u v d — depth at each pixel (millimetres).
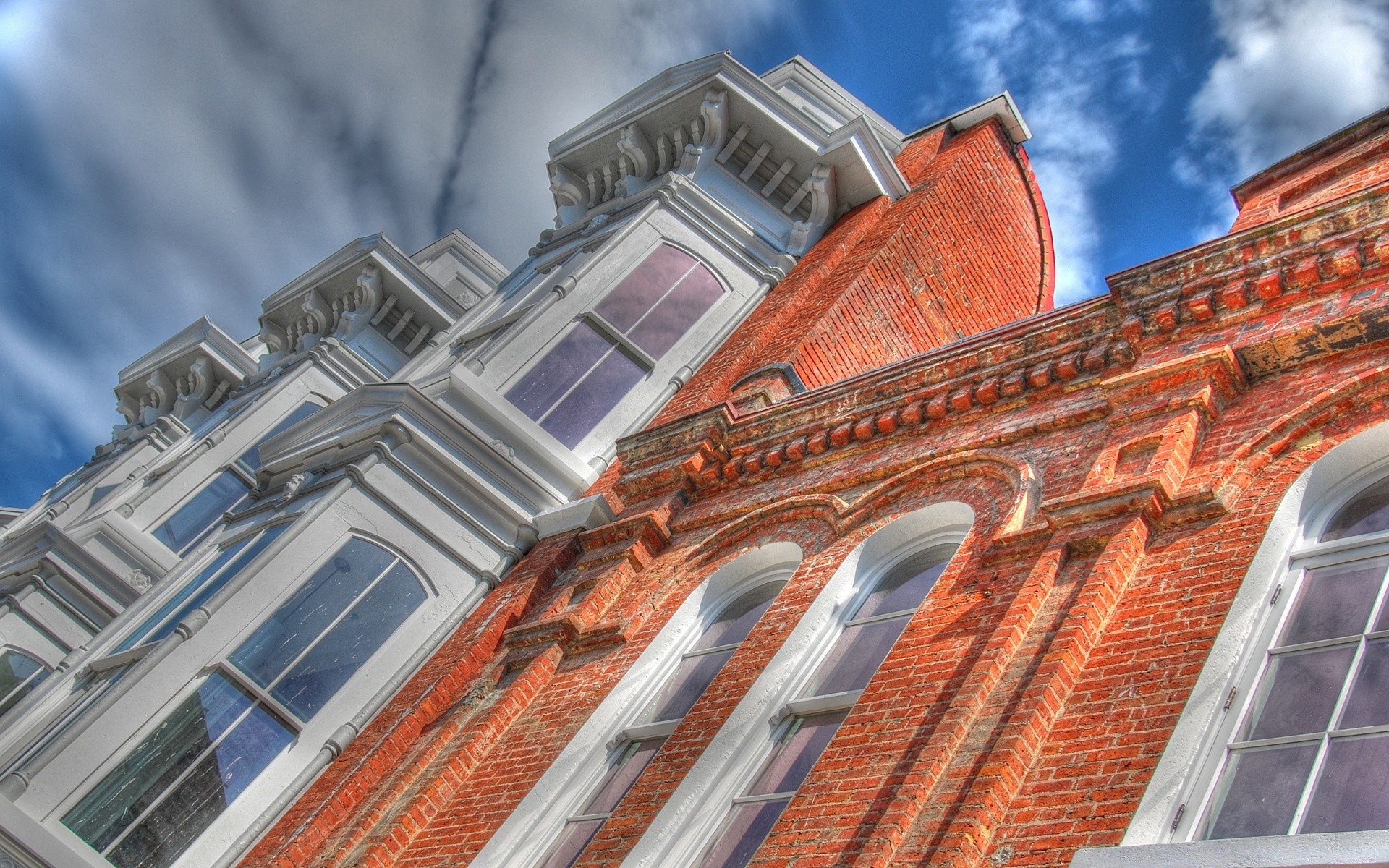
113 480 22312
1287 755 5930
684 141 18203
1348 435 7383
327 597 12188
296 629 11914
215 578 12484
